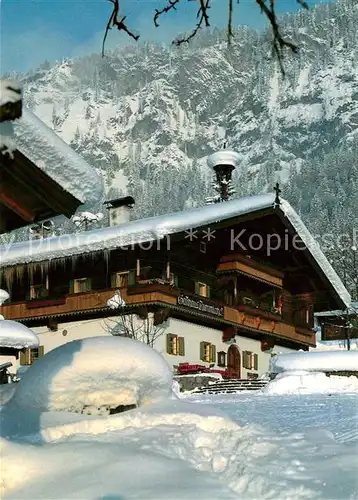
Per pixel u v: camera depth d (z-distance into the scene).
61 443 7.25
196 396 23.75
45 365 9.51
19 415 8.84
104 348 9.63
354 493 5.50
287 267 38.09
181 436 7.84
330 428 10.80
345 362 28.42
